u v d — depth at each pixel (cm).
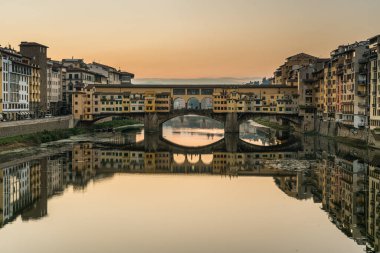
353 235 5772
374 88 12512
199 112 19450
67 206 7162
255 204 7362
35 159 11288
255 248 5431
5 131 12188
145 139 17175
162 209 7044
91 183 8931
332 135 16738
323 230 6019
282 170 10462
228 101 19238
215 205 7288
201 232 5969
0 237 5744
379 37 12225
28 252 5275
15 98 15275
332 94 16888
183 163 11750
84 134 17725
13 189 8144
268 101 19562
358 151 12681
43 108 18350
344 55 15675
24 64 15950
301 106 19238
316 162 11475
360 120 13825
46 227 6134
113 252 5297
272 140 17062
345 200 7444
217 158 12675
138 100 19600
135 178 9575
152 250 5362
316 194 7988
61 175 9531
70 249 5375
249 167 11025
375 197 7606
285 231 5988
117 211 6912
